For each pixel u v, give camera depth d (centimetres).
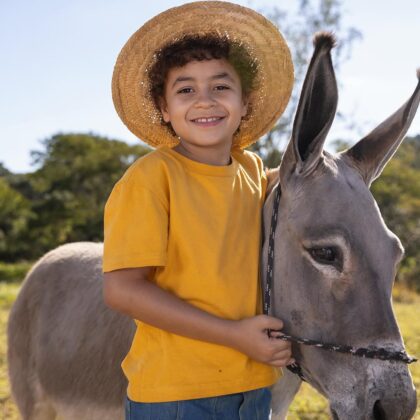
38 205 4141
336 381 240
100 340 357
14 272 2780
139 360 262
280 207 259
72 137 4488
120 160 4453
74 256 420
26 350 410
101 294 376
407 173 3027
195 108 259
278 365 246
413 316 1048
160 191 254
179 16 276
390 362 230
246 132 309
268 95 302
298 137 246
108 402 348
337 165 257
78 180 4378
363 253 236
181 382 247
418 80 259
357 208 242
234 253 255
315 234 240
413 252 2453
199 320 242
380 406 228
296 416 515
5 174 5000
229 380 248
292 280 249
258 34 288
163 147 269
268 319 243
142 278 251
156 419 249
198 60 262
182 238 251
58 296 401
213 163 269
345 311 236
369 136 269
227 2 277
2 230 3872
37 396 402
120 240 250
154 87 278
